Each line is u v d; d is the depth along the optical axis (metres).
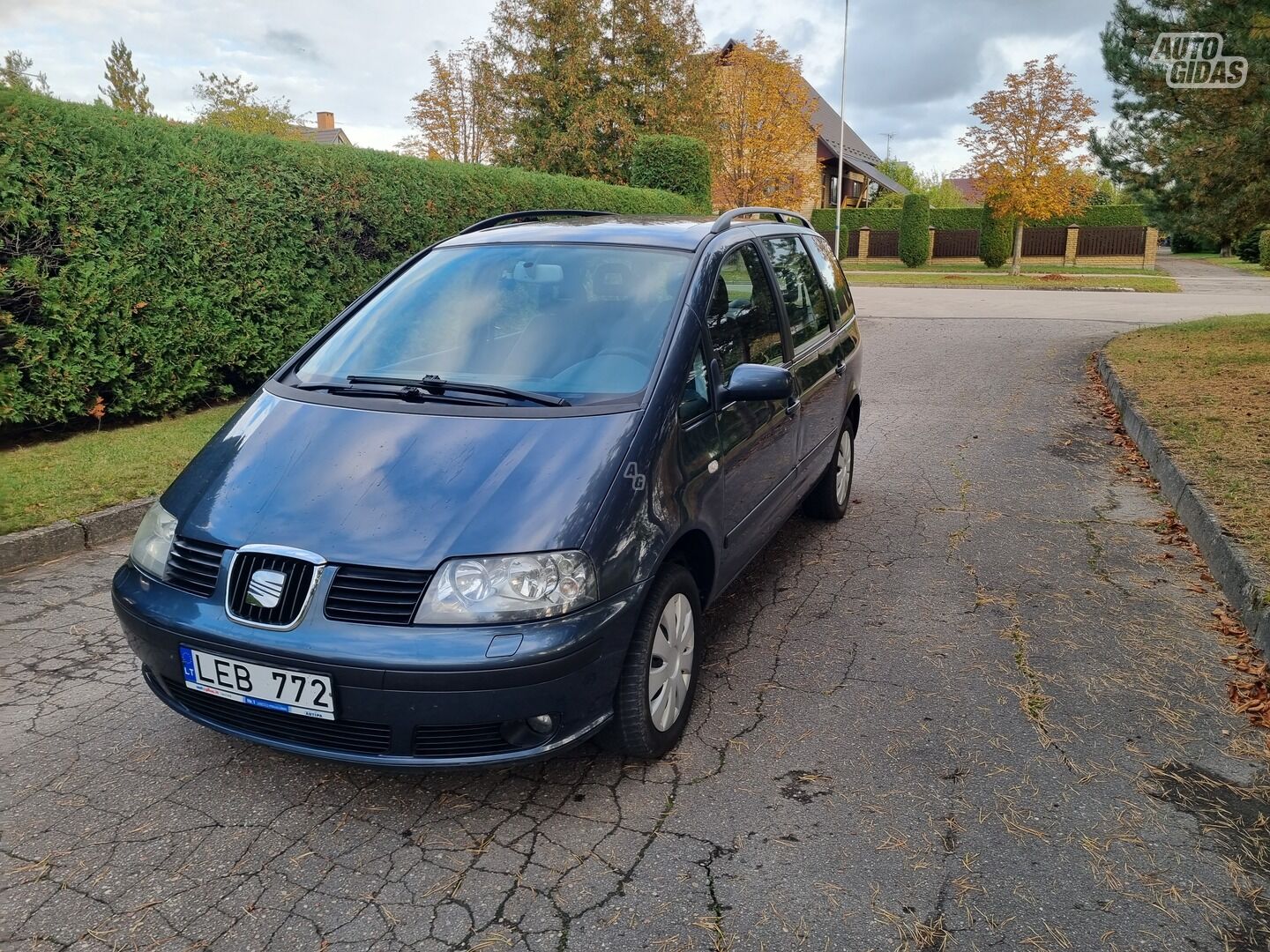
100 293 6.95
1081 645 4.04
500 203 11.74
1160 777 3.08
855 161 48.97
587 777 3.10
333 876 2.62
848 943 2.37
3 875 2.62
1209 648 4.00
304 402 3.43
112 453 6.66
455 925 2.44
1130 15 11.98
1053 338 13.80
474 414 3.18
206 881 2.60
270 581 2.71
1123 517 5.72
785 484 4.40
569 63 23.73
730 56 30.20
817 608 4.45
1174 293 25.20
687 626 3.32
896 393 9.76
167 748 3.28
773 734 3.35
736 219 4.69
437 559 2.65
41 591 4.71
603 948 2.36
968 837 2.78
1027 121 31.38
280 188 8.48
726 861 2.68
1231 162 10.32
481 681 2.58
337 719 2.64
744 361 3.94
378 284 4.25
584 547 2.76
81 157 6.79
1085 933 2.40
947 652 3.98
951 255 42.84
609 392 3.28
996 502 6.05
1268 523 4.91
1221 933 2.40
